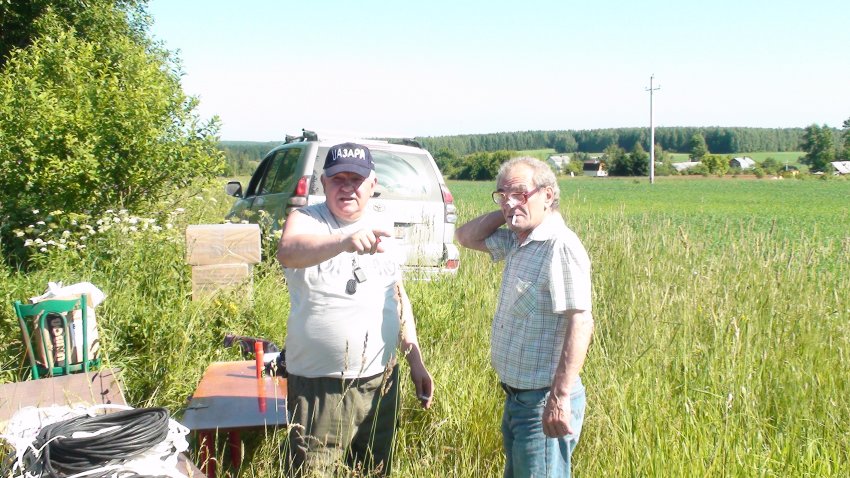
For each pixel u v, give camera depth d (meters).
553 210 3.10
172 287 6.08
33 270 7.20
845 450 3.87
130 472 2.69
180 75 9.89
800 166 121.75
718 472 3.38
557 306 2.85
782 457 3.66
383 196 7.59
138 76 9.09
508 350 3.09
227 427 3.39
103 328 5.23
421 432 4.14
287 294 6.91
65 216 7.82
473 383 4.63
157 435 2.85
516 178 3.01
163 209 9.32
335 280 3.11
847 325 5.34
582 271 2.88
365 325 3.14
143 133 8.82
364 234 2.80
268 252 7.54
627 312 5.62
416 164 8.01
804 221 27.06
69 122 8.45
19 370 4.82
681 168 113.12
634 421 3.78
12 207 7.94
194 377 4.87
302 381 3.19
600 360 4.71
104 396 4.01
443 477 3.62
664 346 4.87
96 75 9.32
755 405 4.14
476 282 6.96
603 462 3.59
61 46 9.16
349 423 3.17
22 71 9.11
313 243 2.91
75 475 2.62
